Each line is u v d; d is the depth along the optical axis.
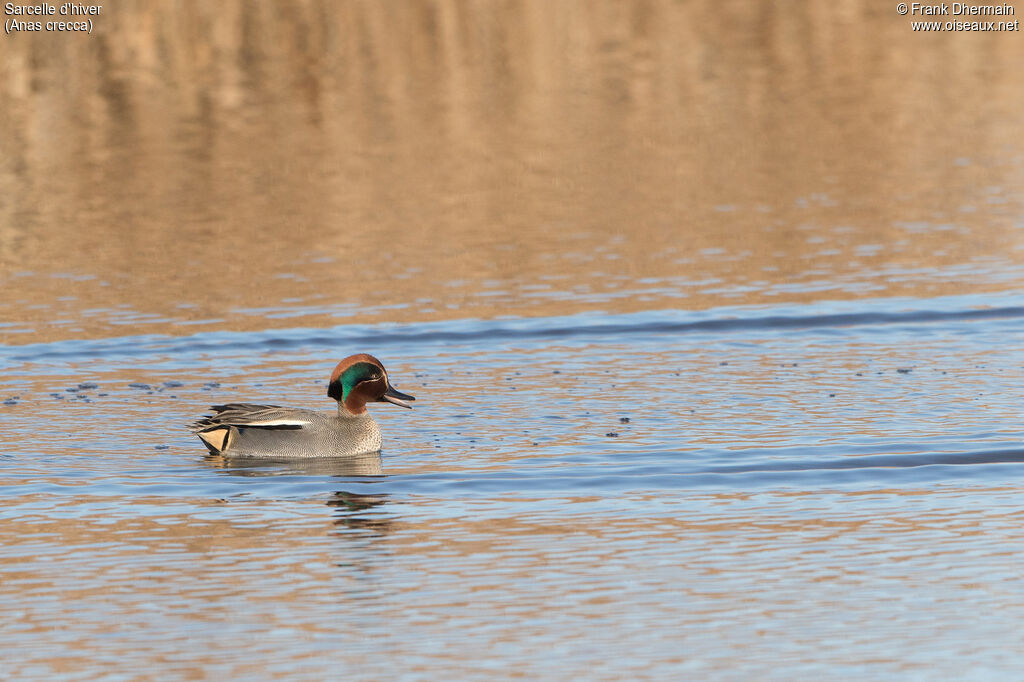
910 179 26.66
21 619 10.23
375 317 19.34
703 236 23.27
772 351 17.61
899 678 9.10
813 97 32.69
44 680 9.24
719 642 9.67
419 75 34.00
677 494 12.81
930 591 10.48
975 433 14.25
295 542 11.76
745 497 12.70
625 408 15.46
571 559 11.27
